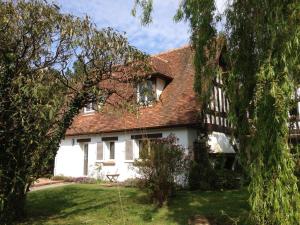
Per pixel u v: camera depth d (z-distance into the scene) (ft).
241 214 30.01
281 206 18.66
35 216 31.76
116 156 59.36
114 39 30.14
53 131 25.36
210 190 45.34
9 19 23.86
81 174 64.95
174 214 31.58
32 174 23.50
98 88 30.73
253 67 22.94
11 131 21.47
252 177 19.76
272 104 19.13
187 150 48.29
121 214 32.09
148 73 33.04
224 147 54.08
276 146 19.07
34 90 20.49
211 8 26.35
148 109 56.70
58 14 26.43
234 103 22.82
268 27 20.36
